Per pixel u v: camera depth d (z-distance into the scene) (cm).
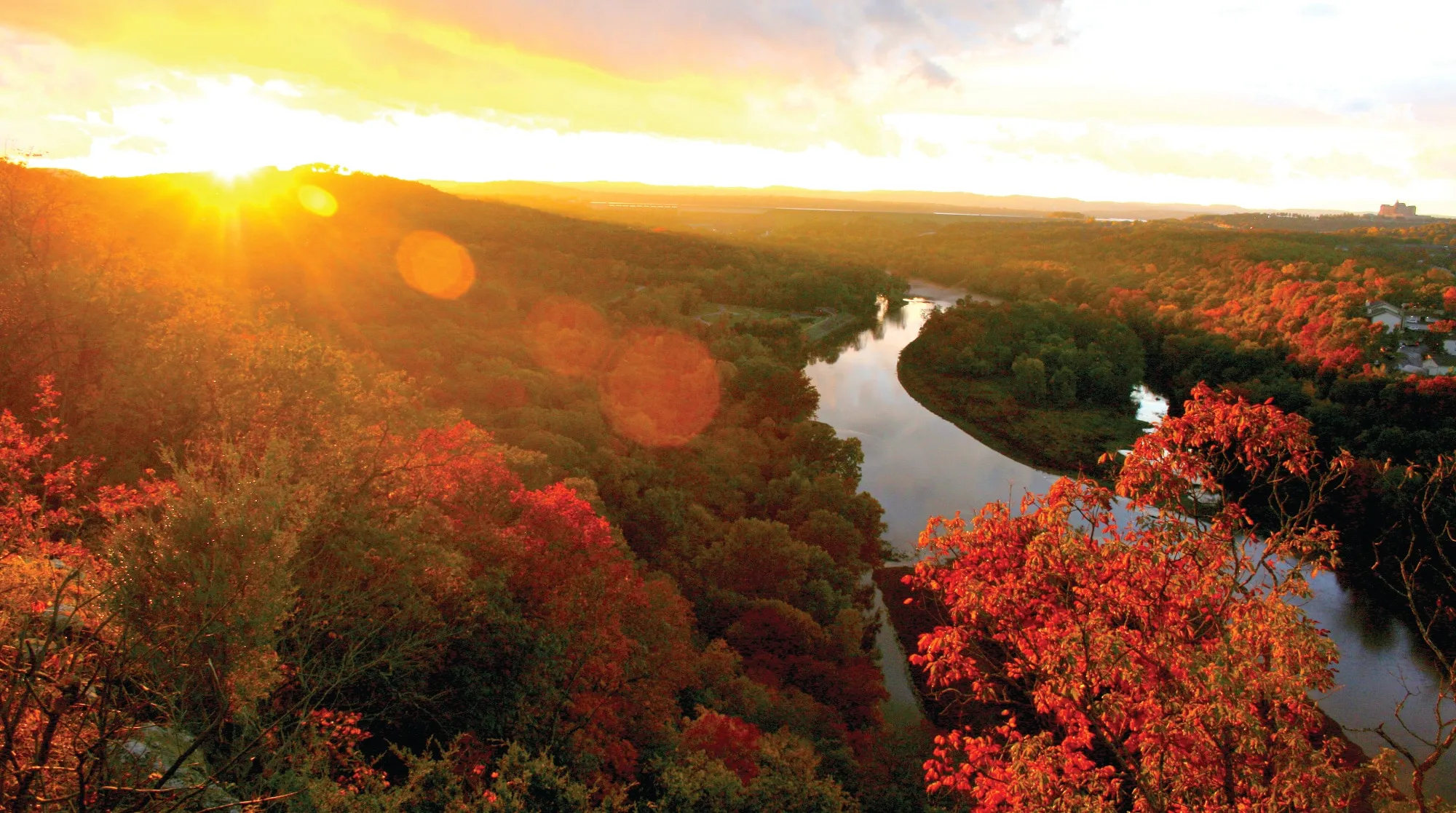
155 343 2134
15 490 1158
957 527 1420
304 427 2027
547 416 5538
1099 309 13125
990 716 3416
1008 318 11188
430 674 1855
